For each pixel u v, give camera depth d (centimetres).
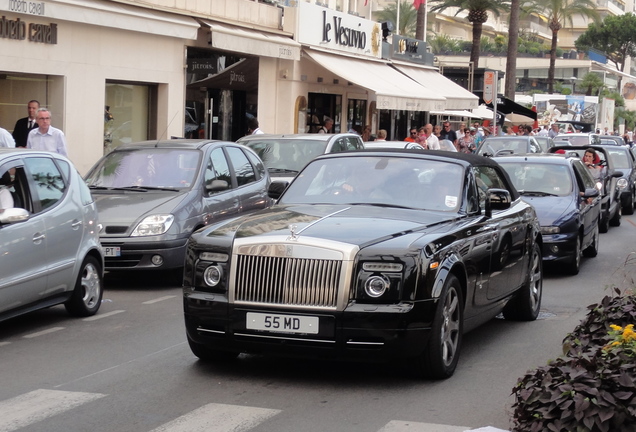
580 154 2377
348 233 730
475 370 795
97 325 979
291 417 648
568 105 7188
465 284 787
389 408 673
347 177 891
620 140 3438
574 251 1410
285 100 2927
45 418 643
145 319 1014
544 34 11769
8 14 1783
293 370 784
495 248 873
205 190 1302
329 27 3045
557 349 890
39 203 948
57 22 1911
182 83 2353
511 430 575
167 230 1201
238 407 671
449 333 761
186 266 757
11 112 1878
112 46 2088
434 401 693
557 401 531
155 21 2127
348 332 697
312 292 703
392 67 3672
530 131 4066
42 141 1459
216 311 724
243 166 1440
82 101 2009
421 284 707
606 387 541
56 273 960
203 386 730
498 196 887
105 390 718
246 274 718
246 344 722
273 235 727
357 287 701
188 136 2517
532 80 9869
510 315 1041
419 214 820
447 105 3603
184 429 618
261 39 2509
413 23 5803
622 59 11719
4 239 878
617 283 1324
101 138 2075
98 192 1282
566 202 1451
